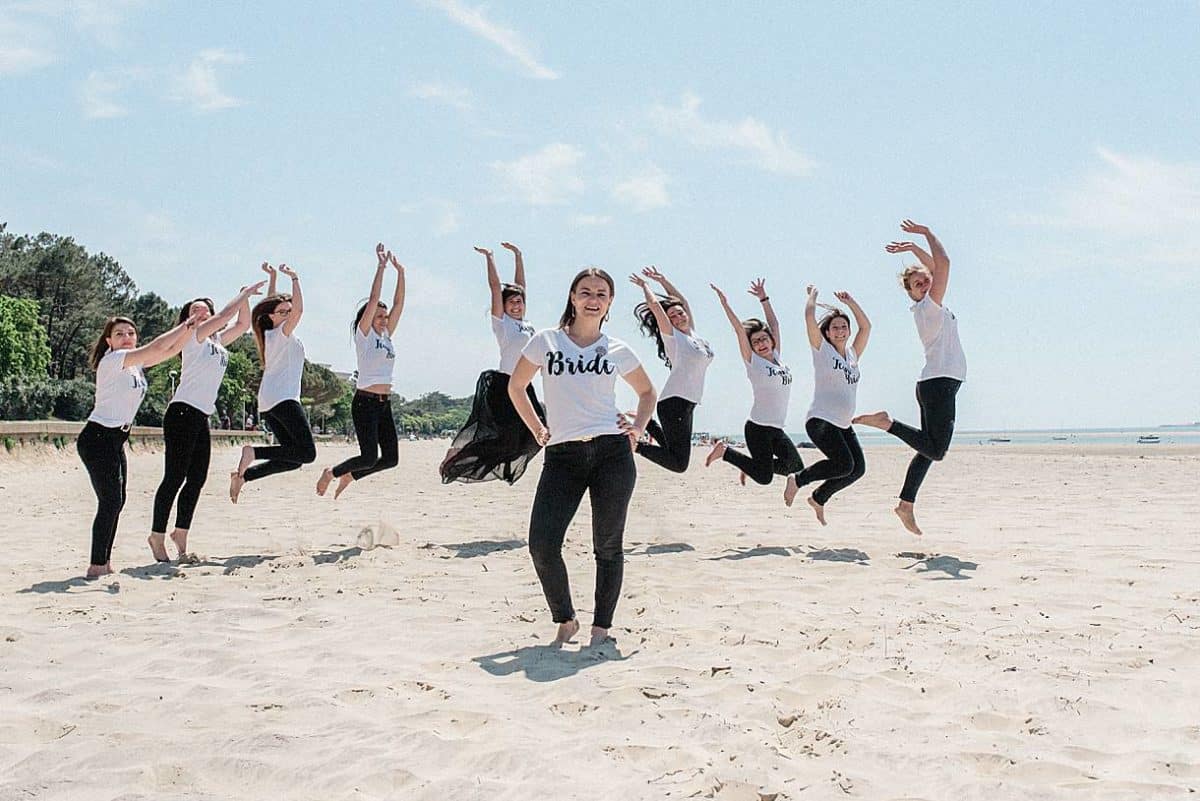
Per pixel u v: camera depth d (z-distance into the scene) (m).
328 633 4.87
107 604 5.65
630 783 2.86
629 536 9.10
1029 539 8.62
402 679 4.00
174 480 7.31
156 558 7.32
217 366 7.52
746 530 9.61
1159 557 7.32
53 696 3.75
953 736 3.29
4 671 4.13
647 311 8.70
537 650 4.50
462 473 8.60
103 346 6.85
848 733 3.31
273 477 19.62
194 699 3.71
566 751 3.12
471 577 6.63
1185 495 13.80
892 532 9.34
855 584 6.26
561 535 4.62
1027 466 25.02
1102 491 14.88
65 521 10.77
